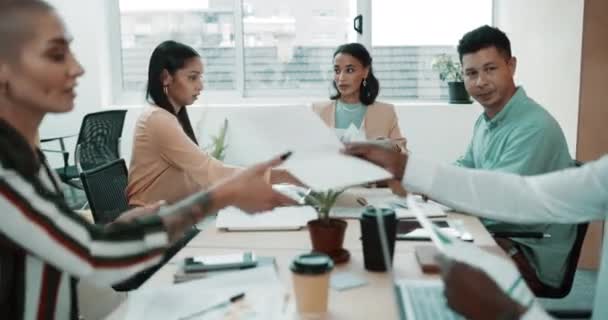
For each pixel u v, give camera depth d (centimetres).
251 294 123
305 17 478
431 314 109
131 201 236
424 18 470
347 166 131
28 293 96
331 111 302
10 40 91
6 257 93
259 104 476
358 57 292
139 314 114
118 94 488
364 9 470
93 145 419
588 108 307
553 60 347
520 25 410
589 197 138
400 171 146
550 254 198
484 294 88
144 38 484
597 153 308
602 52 301
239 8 477
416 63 477
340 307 119
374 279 134
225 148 405
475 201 145
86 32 465
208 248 160
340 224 147
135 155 237
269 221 182
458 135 457
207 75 487
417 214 115
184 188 239
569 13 324
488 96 220
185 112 255
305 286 113
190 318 112
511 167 205
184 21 481
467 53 221
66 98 98
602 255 142
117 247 95
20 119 98
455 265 91
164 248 102
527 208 142
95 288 181
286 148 136
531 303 89
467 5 466
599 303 140
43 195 90
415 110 457
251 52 486
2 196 85
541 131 204
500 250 153
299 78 486
